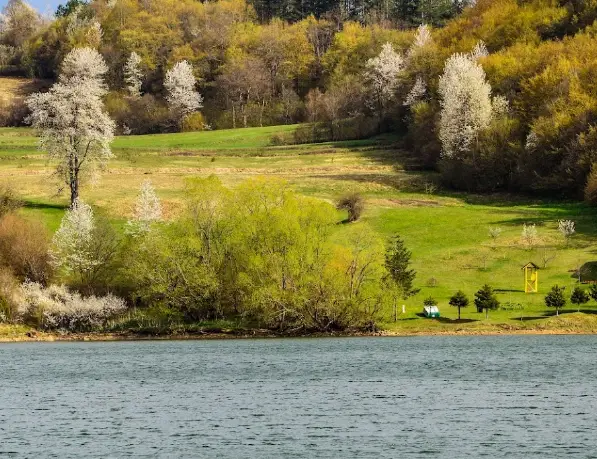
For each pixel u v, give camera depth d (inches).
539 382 3607.3
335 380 3737.7
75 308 5723.4
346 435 2679.6
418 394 3363.7
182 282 5689.0
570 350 4643.2
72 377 3917.3
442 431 2721.5
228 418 2945.4
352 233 5615.2
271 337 5585.6
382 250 5595.5
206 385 3646.7
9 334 5580.7
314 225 5689.0
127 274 5812.0
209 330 5659.5
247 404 3196.4
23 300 5738.2
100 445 2581.2
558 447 2512.3
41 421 2920.8
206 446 2561.5
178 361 4441.4
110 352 4877.0
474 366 4087.1
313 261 5556.1
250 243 5634.8
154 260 5703.7
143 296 5708.7
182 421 2906.0
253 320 5777.6
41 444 2596.0
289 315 5654.5
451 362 4232.3
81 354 4795.8
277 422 2876.5
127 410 3105.3
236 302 5782.5
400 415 2967.5
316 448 2529.5
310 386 3585.1
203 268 5639.8
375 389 3489.2
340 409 3080.7
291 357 4527.6
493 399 3233.3
